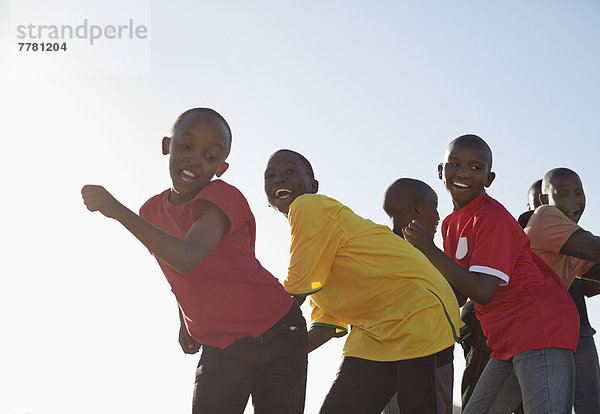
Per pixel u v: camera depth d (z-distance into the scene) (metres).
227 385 2.53
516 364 3.44
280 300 2.72
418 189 3.77
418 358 3.12
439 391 3.23
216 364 2.57
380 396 3.19
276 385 2.64
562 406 3.32
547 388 3.32
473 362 3.92
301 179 3.81
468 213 3.59
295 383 2.69
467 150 3.62
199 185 2.58
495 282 3.35
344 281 3.30
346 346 3.30
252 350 2.60
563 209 4.32
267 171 3.87
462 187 3.62
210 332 2.62
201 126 2.55
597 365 4.43
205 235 2.39
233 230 2.52
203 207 2.49
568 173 4.34
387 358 3.15
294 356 2.70
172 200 2.63
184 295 2.61
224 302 2.58
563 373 3.36
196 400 2.52
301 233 3.22
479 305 3.60
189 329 2.70
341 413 3.16
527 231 3.96
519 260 3.51
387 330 3.18
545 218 3.88
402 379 3.12
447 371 3.27
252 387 2.68
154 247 2.18
